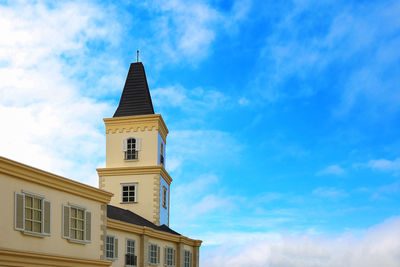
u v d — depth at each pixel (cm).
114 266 3519
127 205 5094
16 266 2156
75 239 2627
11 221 2178
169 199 5644
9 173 2173
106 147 5334
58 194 2536
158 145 5278
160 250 4291
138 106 5509
